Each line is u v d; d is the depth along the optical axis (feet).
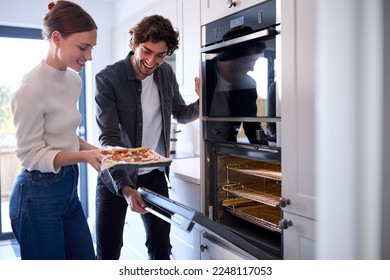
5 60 12.60
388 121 3.15
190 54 8.77
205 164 6.21
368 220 3.16
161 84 6.83
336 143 3.09
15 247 12.35
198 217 4.01
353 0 3.06
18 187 5.10
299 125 4.42
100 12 13.14
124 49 12.06
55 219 5.24
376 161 3.13
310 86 4.25
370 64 3.11
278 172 5.70
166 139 7.00
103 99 6.35
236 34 5.39
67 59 4.89
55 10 4.83
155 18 5.85
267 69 4.88
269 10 4.79
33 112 4.75
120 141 6.46
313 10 4.17
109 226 6.88
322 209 3.18
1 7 11.65
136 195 5.74
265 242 5.28
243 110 5.36
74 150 5.57
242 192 5.98
